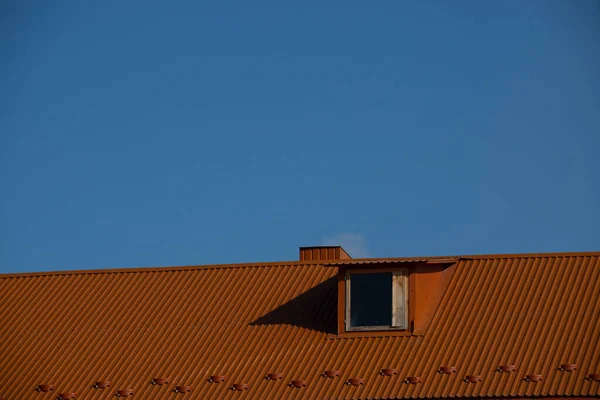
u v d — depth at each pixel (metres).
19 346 57.56
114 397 52.59
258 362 53.00
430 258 56.25
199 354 54.44
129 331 57.34
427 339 52.09
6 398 53.62
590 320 51.09
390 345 52.25
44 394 53.62
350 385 50.06
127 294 60.91
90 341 57.09
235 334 55.47
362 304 53.81
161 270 62.62
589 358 48.66
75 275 63.78
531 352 49.78
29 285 63.41
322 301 57.16
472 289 54.84
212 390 51.78
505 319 52.31
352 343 52.88
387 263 53.97
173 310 58.59
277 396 50.44
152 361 54.62
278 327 55.41
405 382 49.50
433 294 54.47
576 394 46.66
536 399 47.09
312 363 52.16
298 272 60.44
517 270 55.69
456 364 49.94
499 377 48.53
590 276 54.22
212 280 60.91
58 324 59.06
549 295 53.38
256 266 61.53
